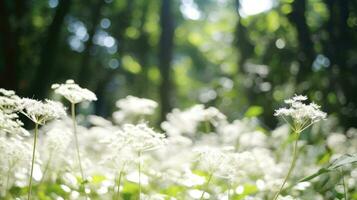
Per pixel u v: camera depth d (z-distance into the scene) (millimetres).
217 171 5449
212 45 28359
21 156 4754
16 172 5531
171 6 22297
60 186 5691
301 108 4406
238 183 6445
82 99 4863
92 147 8430
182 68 36344
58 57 23406
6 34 16672
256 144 8742
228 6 27016
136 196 5789
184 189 5848
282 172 7410
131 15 25141
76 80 22938
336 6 12211
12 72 16766
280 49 14133
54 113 4430
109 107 30328
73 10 23047
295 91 12820
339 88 12234
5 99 4512
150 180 6098
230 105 16500
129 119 8078
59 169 6102
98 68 26078
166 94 20562
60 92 4719
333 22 12320
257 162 6766
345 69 12180
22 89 17172
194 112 8297
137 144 4488
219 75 22859
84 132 8781
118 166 4820
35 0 23000
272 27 15445
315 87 12422
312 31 13000
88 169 6461
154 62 29047
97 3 20922
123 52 26000
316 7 14234
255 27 16391
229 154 4820
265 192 6066
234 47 17734
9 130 4660
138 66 27891
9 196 5266
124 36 25391
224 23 23328
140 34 26703
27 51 20781
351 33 12227
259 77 14859
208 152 4652
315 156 8227
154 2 26141
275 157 8406
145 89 28922
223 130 8844
